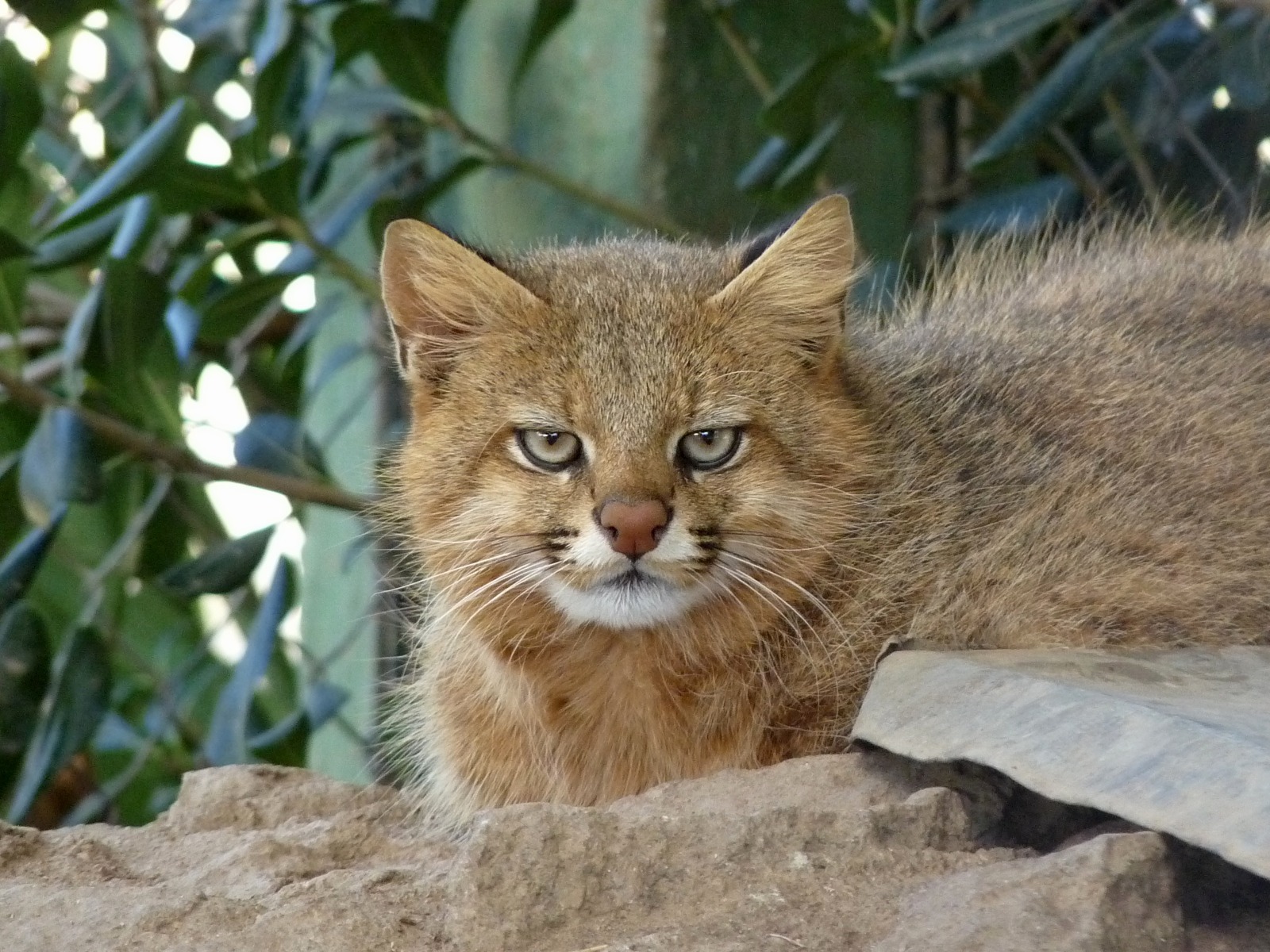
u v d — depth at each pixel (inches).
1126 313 405.1
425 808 379.2
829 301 357.1
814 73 505.0
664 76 570.9
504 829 239.9
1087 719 251.4
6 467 535.8
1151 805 226.8
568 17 574.9
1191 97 488.1
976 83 557.6
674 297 354.3
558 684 353.4
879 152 609.9
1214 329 396.8
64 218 477.4
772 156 528.7
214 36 616.1
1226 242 461.7
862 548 345.7
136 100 669.9
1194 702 261.1
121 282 495.8
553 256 388.2
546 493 342.6
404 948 233.8
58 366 611.2
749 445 343.9
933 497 350.0
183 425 521.3
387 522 405.1
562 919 235.9
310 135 642.2
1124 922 212.2
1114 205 541.3
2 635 527.2
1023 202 532.7
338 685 575.2
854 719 330.6
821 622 341.4
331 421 646.5
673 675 344.5
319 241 554.9
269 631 523.5
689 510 333.1
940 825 252.1
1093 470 350.9
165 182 515.2
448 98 543.8
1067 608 328.5
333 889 252.2
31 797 514.0
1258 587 338.3
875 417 364.2
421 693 402.9
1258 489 350.9
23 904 262.7
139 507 629.6
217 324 561.3
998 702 268.5
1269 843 209.0
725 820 245.4
